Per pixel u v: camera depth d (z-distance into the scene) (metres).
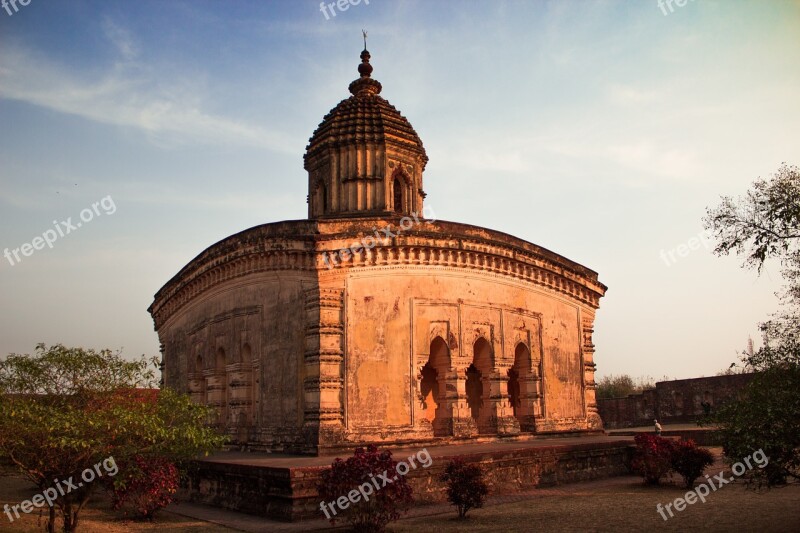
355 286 23.50
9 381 15.58
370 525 15.03
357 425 22.56
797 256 13.80
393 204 28.94
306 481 16.81
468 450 21.62
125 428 14.85
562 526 15.42
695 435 34.00
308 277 23.45
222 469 19.33
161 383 34.81
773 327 13.31
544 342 29.33
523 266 28.20
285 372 23.55
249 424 25.34
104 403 15.97
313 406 22.20
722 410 13.52
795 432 12.30
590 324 32.53
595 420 31.36
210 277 27.97
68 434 14.32
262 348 24.66
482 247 26.20
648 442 22.88
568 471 23.36
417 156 29.92
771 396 12.75
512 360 27.38
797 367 12.87
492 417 26.34
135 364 16.83
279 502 17.09
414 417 23.59
